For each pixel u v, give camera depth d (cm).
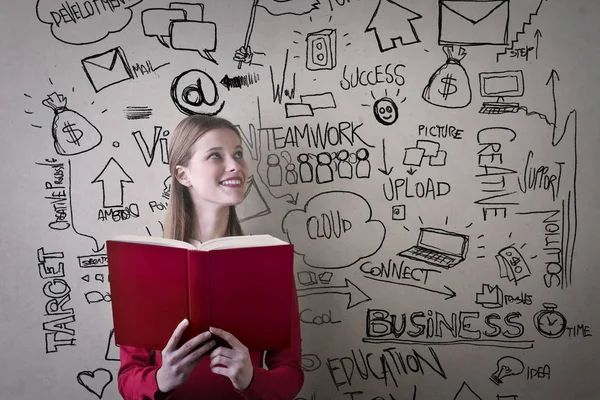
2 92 145
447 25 151
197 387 118
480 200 154
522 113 153
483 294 155
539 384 156
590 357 156
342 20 150
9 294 148
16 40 145
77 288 149
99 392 151
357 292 154
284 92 150
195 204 141
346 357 155
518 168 154
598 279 156
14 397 149
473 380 156
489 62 152
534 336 156
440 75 151
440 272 155
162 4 147
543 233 155
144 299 106
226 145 140
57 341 150
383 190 153
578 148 154
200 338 101
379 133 152
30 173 146
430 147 152
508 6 151
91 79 146
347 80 151
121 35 146
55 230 148
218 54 148
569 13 152
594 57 153
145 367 120
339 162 152
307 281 154
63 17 145
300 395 155
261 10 149
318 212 152
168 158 145
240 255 102
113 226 149
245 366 103
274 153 150
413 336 155
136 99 147
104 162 148
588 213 155
